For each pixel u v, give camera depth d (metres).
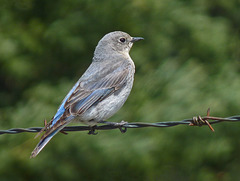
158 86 15.34
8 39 17.66
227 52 16.59
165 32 16.78
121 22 17.44
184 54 16.58
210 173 15.84
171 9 16.77
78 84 9.56
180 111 14.35
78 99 9.28
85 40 17.61
